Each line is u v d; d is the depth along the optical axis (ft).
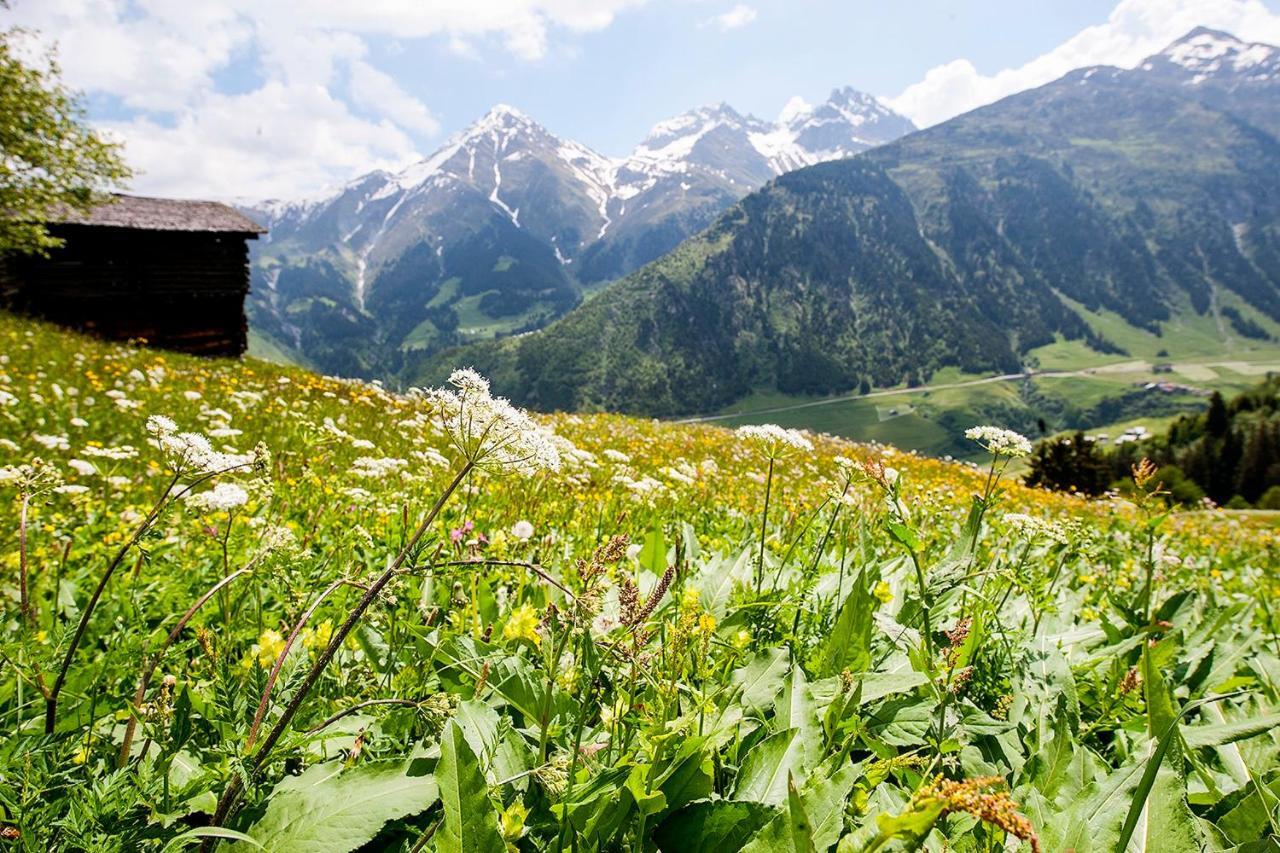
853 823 6.38
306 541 14.15
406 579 11.42
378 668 9.67
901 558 13.61
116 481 19.47
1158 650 11.13
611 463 30.58
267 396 44.19
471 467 6.89
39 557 13.70
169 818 5.94
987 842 6.47
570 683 7.18
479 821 5.52
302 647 8.78
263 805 6.34
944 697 8.01
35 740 7.00
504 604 12.20
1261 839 6.12
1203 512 53.36
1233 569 30.09
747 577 12.64
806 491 24.06
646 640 6.93
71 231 114.42
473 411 6.77
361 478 21.22
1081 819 6.64
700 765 6.53
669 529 19.21
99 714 8.33
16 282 110.52
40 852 5.60
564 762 6.78
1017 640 11.53
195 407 35.29
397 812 6.17
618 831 6.35
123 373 43.24
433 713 6.01
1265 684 11.12
